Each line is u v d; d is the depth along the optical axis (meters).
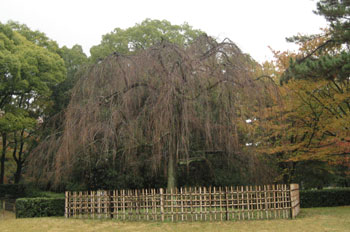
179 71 11.36
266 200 11.06
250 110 12.38
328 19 12.93
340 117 14.67
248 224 10.08
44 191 18.23
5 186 24.91
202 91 11.27
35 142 23.00
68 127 11.82
